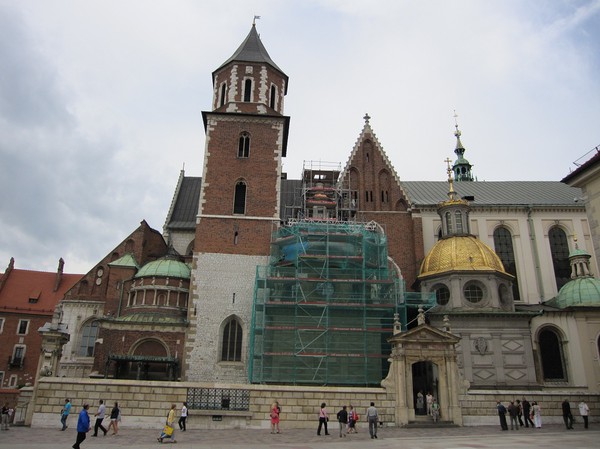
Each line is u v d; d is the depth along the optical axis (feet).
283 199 198.70
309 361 136.77
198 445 79.15
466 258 152.66
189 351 144.36
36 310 230.68
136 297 160.86
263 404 108.88
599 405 118.83
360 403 111.65
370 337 139.33
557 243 184.85
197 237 157.58
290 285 147.95
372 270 151.64
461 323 144.36
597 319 152.76
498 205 184.44
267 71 181.16
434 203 183.73
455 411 114.73
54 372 120.06
